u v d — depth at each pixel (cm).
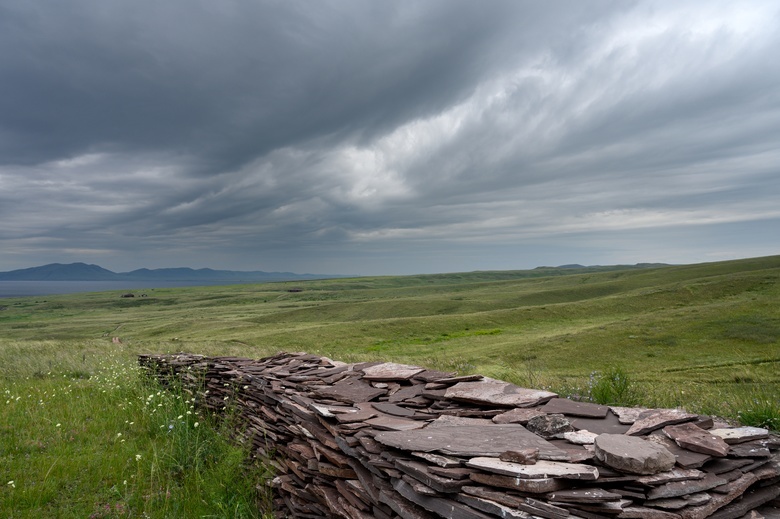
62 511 585
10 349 2342
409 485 373
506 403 536
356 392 659
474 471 346
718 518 331
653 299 6750
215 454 741
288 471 618
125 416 963
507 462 348
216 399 941
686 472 348
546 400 550
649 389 1244
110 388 1171
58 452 763
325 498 494
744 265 11688
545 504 300
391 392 661
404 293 15612
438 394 605
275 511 596
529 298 9988
